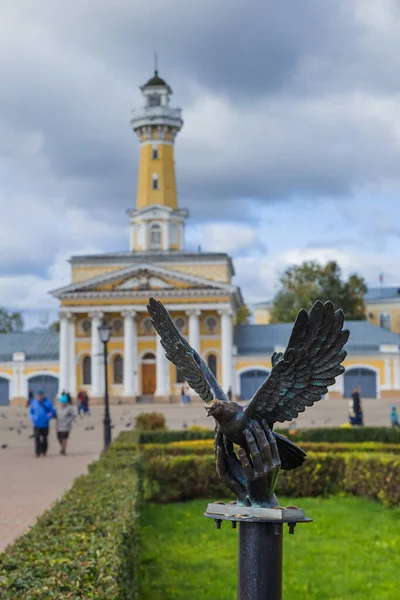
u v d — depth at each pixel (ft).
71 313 266.98
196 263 274.16
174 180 294.05
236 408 18.06
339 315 16.94
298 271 311.88
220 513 18.19
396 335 268.41
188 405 240.32
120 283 266.57
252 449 17.71
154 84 293.43
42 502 60.44
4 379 274.57
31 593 21.09
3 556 25.41
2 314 391.24
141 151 294.66
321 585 37.01
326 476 61.98
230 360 262.06
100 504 36.60
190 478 61.87
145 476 60.49
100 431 147.54
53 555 25.67
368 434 88.94
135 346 265.13
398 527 49.75
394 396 258.78
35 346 280.51
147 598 35.12
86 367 270.67
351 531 48.96
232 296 266.57
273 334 276.00
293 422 117.70
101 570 23.73
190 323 263.29
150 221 289.12
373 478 58.39
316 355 17.22
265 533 17.88
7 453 102.58
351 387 260.83
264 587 17.80
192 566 40.83
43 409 97.81
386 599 34.53
